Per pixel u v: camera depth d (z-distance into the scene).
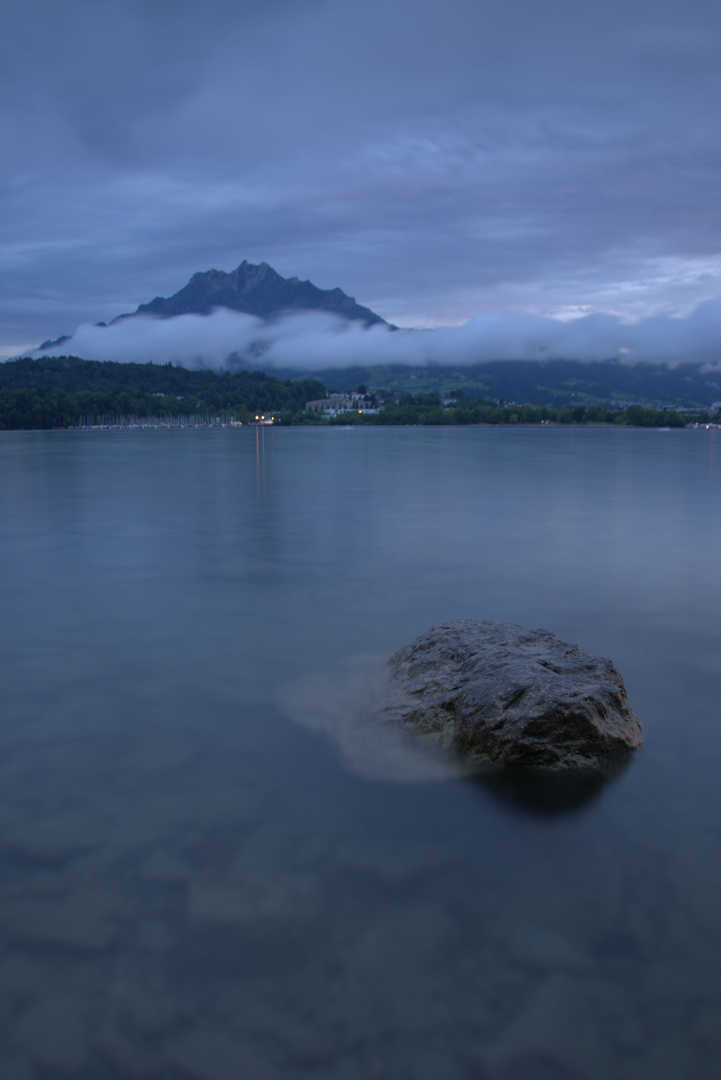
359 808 5.58
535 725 6.17
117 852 5.00
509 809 5.58
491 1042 3.53
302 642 10.11
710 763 6.38
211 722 7.25
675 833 5.29
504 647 7.56
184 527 22.00
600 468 53.75
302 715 7.40
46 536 20.20
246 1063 3.42
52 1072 3.39
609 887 4.66
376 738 6.77
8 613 11.79
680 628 10.86
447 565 15.84
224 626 10.96
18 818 5.45
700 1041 3.54
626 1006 3.73
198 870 4.81
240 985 3.85
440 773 6.11
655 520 23.66
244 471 50.59
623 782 6.01
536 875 4.77
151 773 6.15
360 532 20.89
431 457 71.31
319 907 4.42
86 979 3.89
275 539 19.59
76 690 8.23
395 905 4.46
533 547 18.25
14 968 3.97
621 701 6.79
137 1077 3.37
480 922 4.31
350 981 3.87
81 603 12.47
